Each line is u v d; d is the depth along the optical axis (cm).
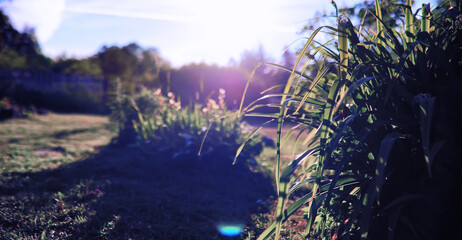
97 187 429
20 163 538
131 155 636
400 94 170
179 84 1570
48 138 805
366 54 184
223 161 546
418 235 167
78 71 2164
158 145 589
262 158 641
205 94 1516
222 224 340
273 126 1136
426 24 186
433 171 165
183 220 348
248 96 1398
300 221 338
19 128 946
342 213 207
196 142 564
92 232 301
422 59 173
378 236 189
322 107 206
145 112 744
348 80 189
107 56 2556
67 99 1673
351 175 191
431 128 168
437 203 162
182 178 507
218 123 584
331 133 194
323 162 166
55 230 301
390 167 179
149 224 331
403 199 162
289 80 208
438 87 166
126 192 424
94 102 1711
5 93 1531
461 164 158
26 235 287
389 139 156
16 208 346
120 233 306
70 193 398
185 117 604
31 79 1712
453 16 166
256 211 382
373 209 188
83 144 747
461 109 158
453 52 174
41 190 415
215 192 452
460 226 160
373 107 175
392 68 184
